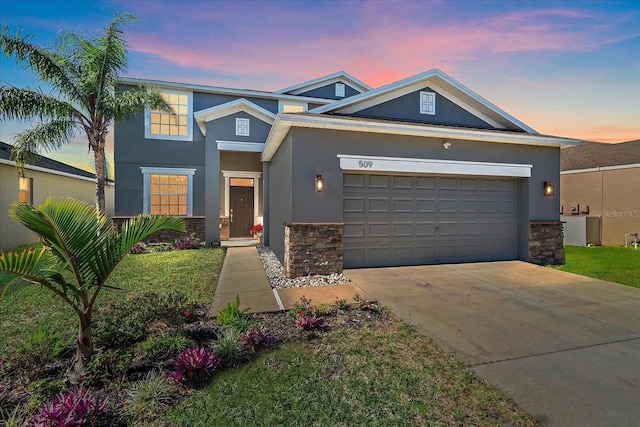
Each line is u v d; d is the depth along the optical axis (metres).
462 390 2.97
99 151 10.38
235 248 11.70
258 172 14.59
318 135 7.21
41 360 3.18
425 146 7.96
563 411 2.68
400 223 8.11
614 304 5.41
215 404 2.78
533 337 4.12
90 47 9.77
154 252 10.65
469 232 8.69
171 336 3.74
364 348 3.78
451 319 4.71
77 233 3.07
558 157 9.12
